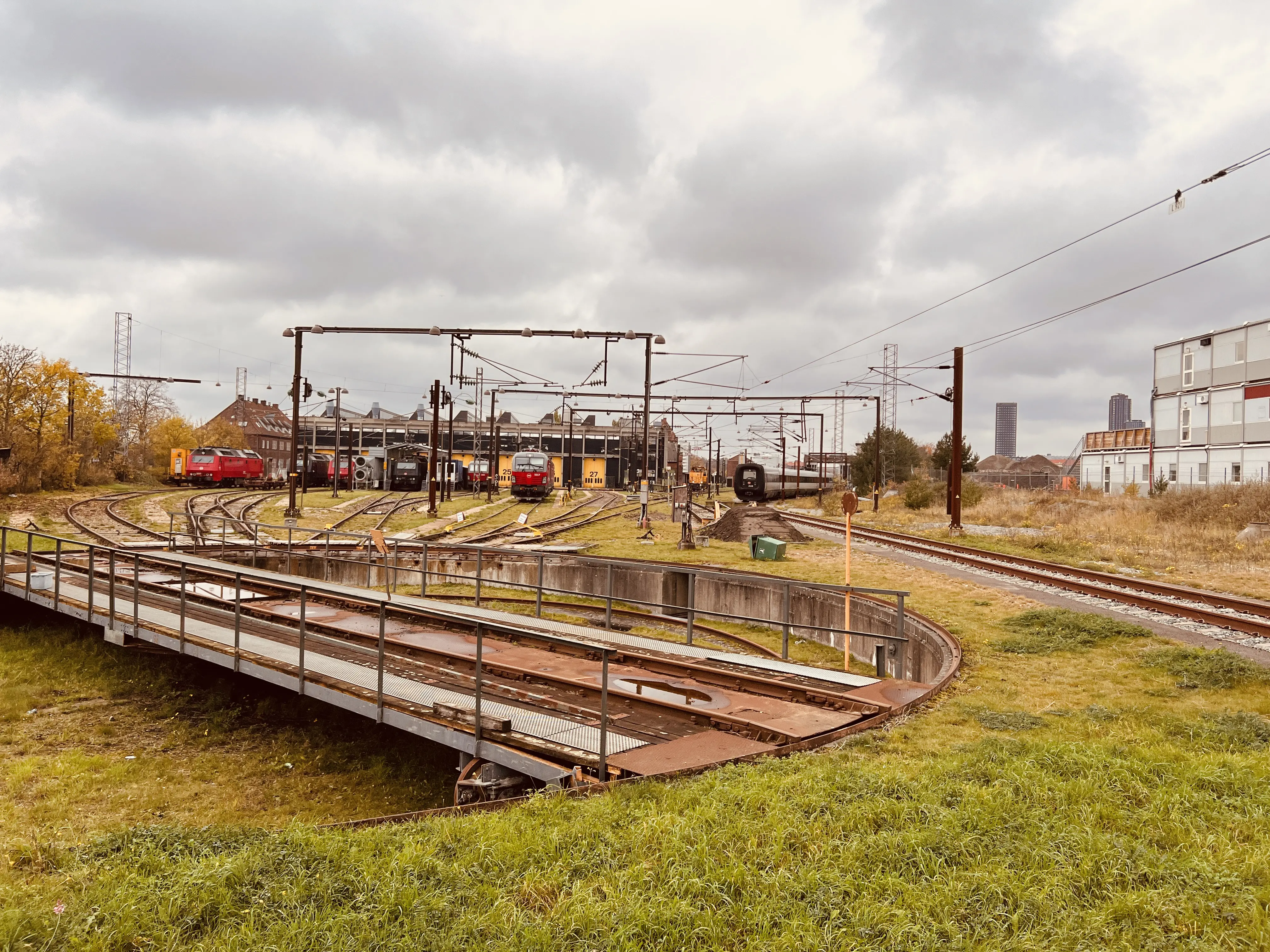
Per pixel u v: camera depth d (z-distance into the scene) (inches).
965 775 233.8
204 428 3442.4
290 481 1293.1
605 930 157.3
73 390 2033.7
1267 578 693.3
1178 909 159.2
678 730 309.0
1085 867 174.1
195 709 485.1
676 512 1483.8
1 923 163.0
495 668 403.5
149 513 1409.9
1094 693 347.9
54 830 308.3
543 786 299.3
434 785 372.8
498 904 168.9
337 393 2012.8
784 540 1083.9
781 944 150.6
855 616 586.6
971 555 900.6
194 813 337.4
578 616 706.2
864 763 256.4
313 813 342.6
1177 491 1317.7
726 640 626.5
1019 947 149.1
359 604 577.9
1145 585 645.3
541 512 1691.7
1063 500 1641.2
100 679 534.6
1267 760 245.9
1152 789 221.1
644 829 198.8
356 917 165.8
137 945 159.9
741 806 212.8
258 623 497.4
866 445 2549.2
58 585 580.4
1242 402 1674.5
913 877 173.8
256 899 173.6
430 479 1513.3
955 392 1154.0
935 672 454.0
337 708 474.3
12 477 1536.7
